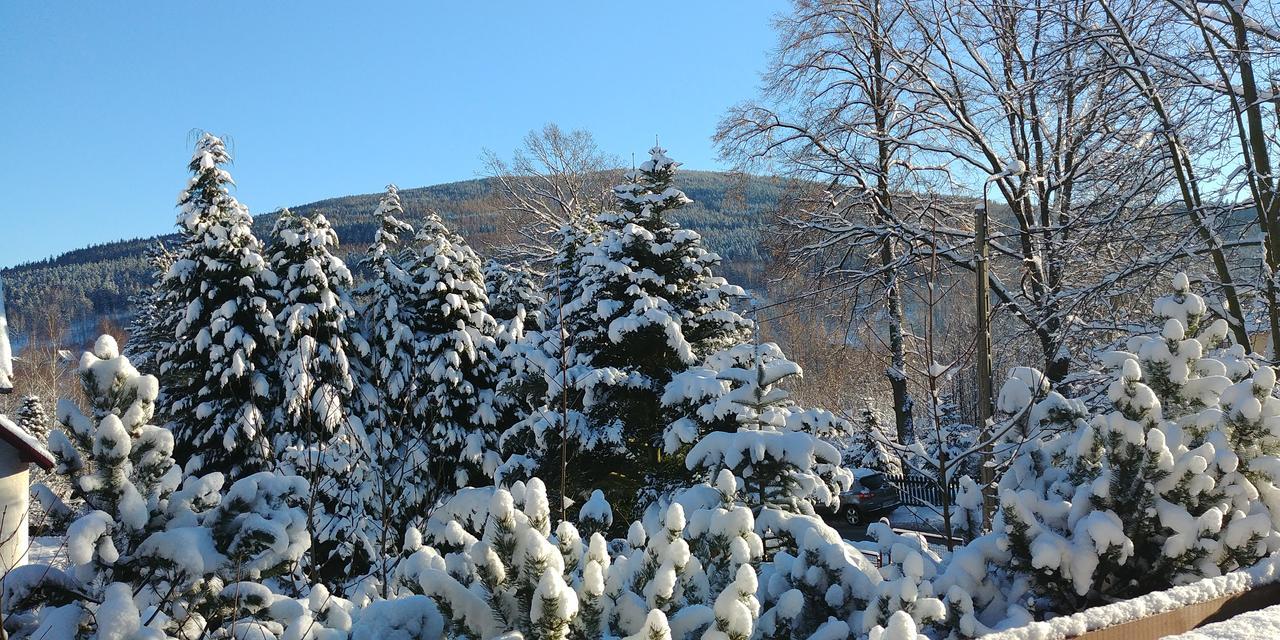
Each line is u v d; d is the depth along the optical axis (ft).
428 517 28.04
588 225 52.54
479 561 12.60
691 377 36.04
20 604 12.01
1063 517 18.20
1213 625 15.28
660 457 40.63
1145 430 18.29
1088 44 51.39
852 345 68.85
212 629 13.14
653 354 41.45
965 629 15.08
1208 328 22.20
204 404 50.60
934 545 27.96
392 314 57.16
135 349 89.25
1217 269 45.60
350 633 12.96
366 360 58.85
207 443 51.34
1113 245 53.52
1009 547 17.30
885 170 70.74
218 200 55.31
